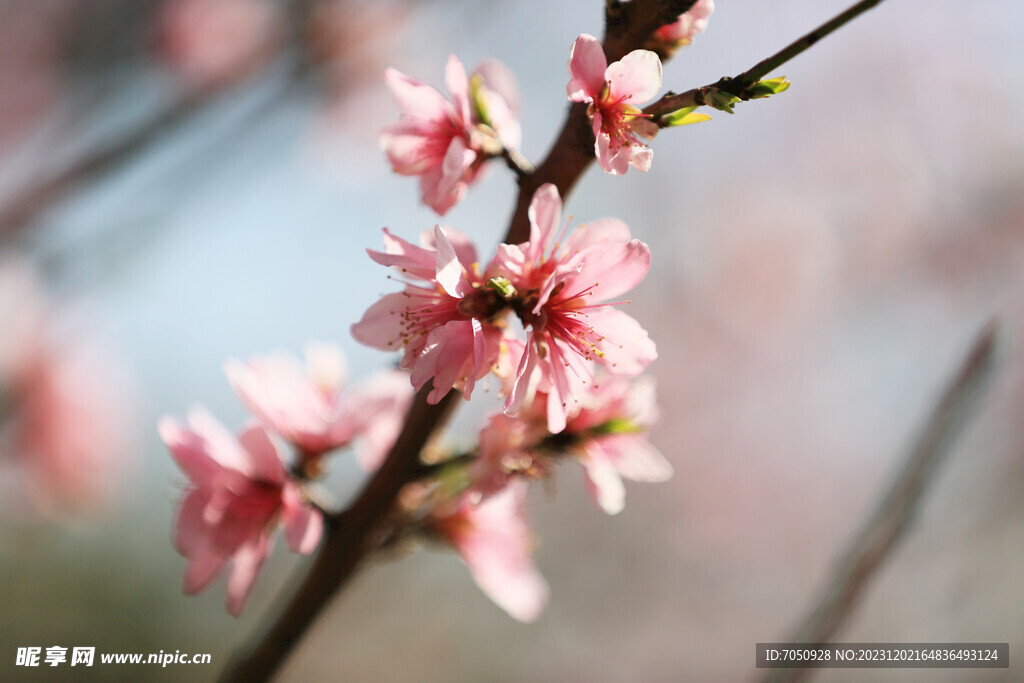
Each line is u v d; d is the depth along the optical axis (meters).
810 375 1.17
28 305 0.53
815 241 1.16
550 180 0.41
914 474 0.41
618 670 1.09
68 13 0.64
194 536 0.43
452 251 0.39
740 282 1.16
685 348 1.19
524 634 1.11
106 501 0.63
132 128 0.55
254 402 0.44
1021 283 1.07
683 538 1.15
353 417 0.44
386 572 1.09
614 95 0.40
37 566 0.91
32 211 0.52
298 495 0.42
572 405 0.41
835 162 1.17
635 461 0.43
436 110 0.42
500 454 0.42
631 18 0.40
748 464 1.17
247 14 0.64
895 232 1.13
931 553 0.85
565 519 1.14
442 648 1.08
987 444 0.92
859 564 0.40
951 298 1.10
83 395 0.59
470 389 0.39
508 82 0.43
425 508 0.44
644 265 0.40
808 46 0.39
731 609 1.12
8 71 0.63
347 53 0.67
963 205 1.12
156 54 0.62
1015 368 0.95
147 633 0.99
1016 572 0.85
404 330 0.41
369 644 1.06
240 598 0.43
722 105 0.39
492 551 0.45
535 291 0.40
